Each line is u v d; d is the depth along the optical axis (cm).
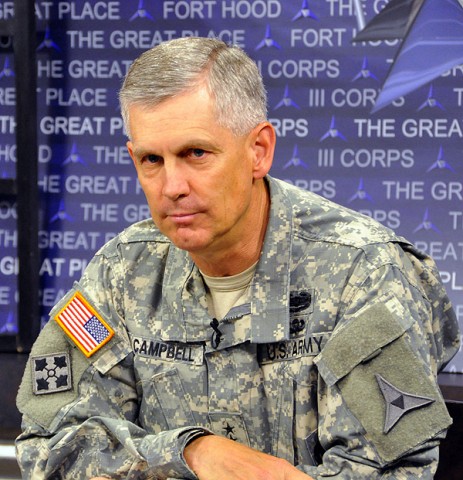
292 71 764
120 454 392
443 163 750
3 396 707
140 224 438
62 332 422
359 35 753
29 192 781
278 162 770
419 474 359
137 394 421
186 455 370
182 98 339
